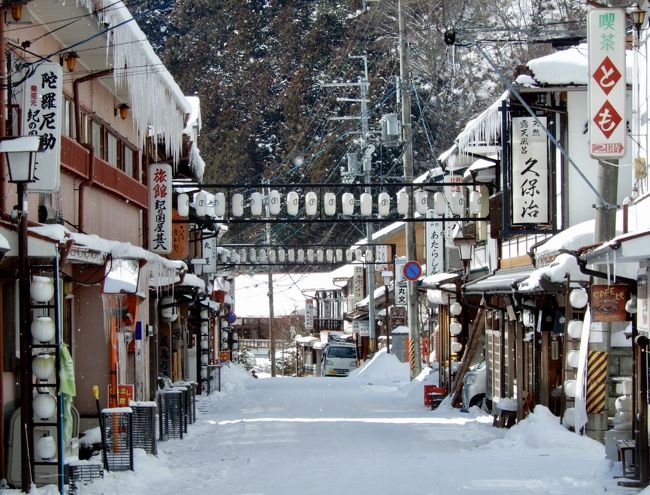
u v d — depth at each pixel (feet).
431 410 88.28
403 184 88.43
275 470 47.14
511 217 68.23
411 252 115.14
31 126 41.60
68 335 57.31
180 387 73.36
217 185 92.99
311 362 246.06
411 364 118.83
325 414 83.66
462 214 93.25
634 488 38.27
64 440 40.78
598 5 47.26
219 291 143.13
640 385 39.32
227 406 96.07
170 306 89.10
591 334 53.67
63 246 40.29
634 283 43.98
